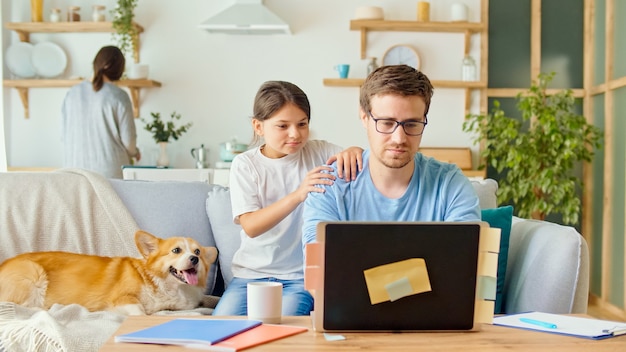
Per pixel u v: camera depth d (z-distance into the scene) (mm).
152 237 2443
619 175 4625
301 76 5320
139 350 1224
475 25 5137
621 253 4555
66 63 5297
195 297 2438
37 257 2428
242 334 1318
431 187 1814
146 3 5305
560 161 4715
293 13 5301
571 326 1435
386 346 1265
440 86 5176
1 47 5164
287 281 2311
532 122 5277
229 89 5320
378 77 1607
